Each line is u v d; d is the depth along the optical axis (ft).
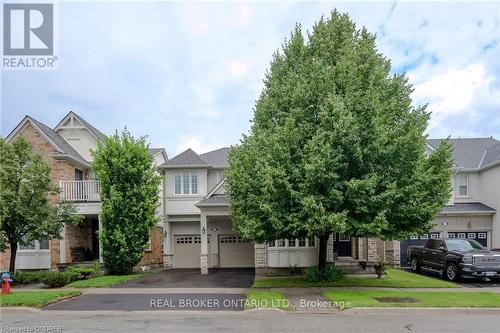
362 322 30.99
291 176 44.45
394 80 49.57
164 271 75.00
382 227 42.63
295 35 54.70
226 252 81.71
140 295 45.03
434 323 30.63
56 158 75.36
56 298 42.24
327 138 43.39
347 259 67.41
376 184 42.93
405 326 29.58
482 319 32.19
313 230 44.39
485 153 88.69
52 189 60.39
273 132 49.80
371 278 55.72
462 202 85.76
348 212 43.93
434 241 63.82
